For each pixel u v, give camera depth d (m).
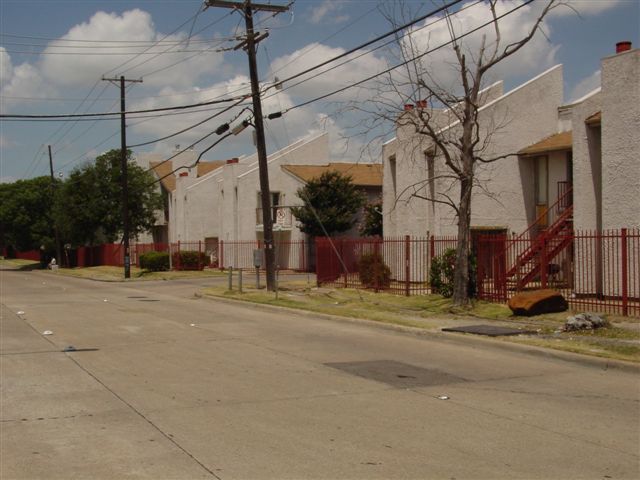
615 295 17.66
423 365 11.33
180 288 33.84
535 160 25.61
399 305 20.19
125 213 43.09
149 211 59.06
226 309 21.98
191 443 6.72
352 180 42.38
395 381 9.95
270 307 21.39
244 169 47.88
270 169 46.12
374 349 13.12
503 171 25.16
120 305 23.44
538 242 20.81
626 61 17.34
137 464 6.07
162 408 8.20
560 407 8.36
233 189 47.50
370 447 6.61
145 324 17.23
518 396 8.98
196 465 6.04
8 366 11.09
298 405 8.38
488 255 21.45
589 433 7.17
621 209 17.52
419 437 6.97
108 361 11.60
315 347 13.35
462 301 18.16
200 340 14.28
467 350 13.00
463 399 8.78
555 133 25.89
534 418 7.81
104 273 49.53
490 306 18.08
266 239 26.83
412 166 26.77
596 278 18.58
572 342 12.66
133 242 66.50
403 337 14.89
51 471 5.89
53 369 10.82
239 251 46.38
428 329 15.03
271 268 26.80
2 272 60.81
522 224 25.47
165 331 15.79
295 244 43.56
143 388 9.37
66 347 13.12
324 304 21.45
